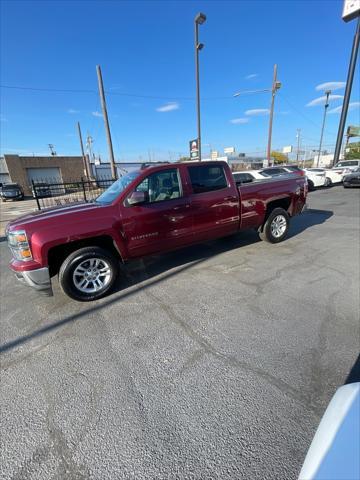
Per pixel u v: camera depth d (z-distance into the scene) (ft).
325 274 12.69
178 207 13.00
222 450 5.04
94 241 11.61
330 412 3.66
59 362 7.80
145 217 12.09
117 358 7.82
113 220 11.32
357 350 7.48
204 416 5.77
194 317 9.67
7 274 15.65
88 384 6.91
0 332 9.50
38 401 6.46
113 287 11.94
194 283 12.48
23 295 12.46
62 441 5.44
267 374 6.80
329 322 8.85
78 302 11.39
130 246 11.93
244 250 16.98
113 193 12.87
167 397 6.33
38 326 9.75
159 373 7.13
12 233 10.15
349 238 18.60
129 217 11.70
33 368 7.61
